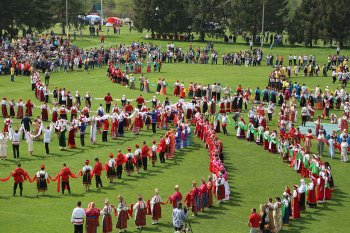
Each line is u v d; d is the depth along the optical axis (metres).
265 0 134.25
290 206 41.31
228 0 140.38
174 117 64.81
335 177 51.84
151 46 115.62
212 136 56.59
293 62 112.81
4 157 51.47
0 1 122.81
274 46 134.62
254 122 63.19
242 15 136.00
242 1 136.62
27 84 85.62
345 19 132.00
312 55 111.31
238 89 74.75
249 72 101.81
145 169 50.84
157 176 49.25
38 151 54.56
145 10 138.62
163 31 139.75
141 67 99.12
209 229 38.72
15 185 43.53
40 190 43.94
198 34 154.38
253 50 118.00
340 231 39.62
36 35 119.88
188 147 58.72
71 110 62.88
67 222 38.72
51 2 144.88
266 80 93.00
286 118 68.12
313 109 74.38
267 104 76.69
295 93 77.38
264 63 114.44
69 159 52.47
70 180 47.78
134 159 49.66
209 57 119.62
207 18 138.88
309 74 98.88
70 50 105.19
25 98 74.88
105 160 52.22
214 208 43.03
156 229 38.69
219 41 142.38
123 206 38.06
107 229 37.38
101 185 46.25
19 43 105.38
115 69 89.25
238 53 112.75
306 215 42.91
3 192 44.34
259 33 145.12
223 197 44.19
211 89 77.94
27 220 38.88
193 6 137.88
